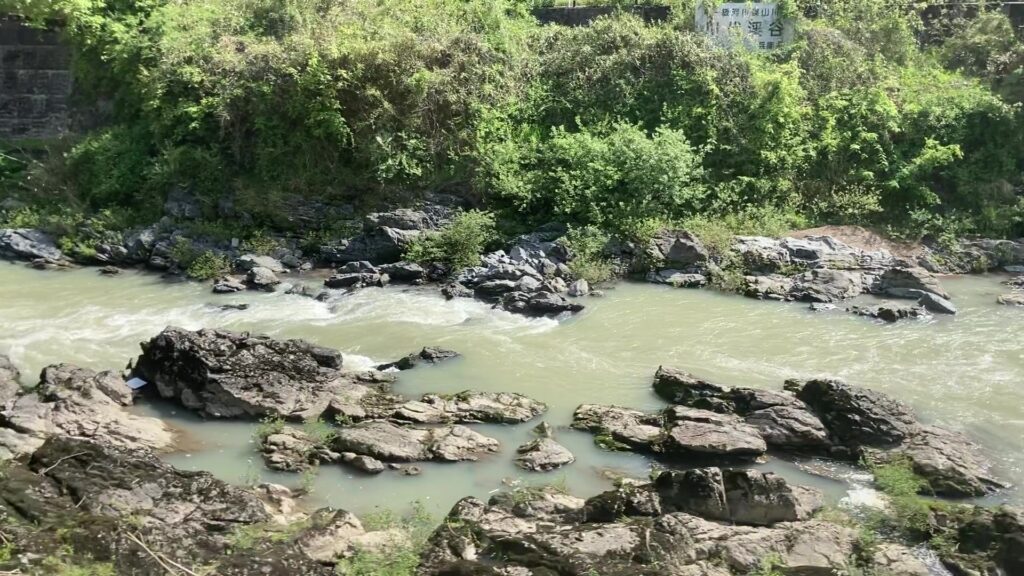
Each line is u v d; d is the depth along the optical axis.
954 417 13.61
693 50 25.84
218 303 18.86
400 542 10.09
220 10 27.33
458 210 22.55
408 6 27.50
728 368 15.50
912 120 25.77
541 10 30.70
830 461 12.62
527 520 10.67
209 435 13.06
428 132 24.50
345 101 24.56
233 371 13.80
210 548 9.59
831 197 24.44
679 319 18.12
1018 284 20.94
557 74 26.30
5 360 14.59
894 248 22.42
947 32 30.56
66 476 10.67
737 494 10.84
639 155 22.41
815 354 16.19
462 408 13.64
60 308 18.34
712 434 12.55
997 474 12.10
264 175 24.27
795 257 21.12
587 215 22.16
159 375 14.03
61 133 28.33
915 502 11.19
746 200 24.05
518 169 23.64
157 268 21.53
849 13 29.62
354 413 13.36
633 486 11.32
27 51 28.52
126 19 26.92
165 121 24.66
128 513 10.16
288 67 24.41
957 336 17.16
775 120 25.17
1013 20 30.12
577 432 13.28
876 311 18.41
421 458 12.35
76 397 13.14
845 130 25.48
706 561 9.72
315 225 23.16
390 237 21.34
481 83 25.12
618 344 16.69
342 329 17.28
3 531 9.36
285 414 13.44
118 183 24.41
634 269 21.06
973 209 24.81
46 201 24.80
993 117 25.62
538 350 16.34
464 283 19.78
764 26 27.97
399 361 15.45
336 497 11.46
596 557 9.55
